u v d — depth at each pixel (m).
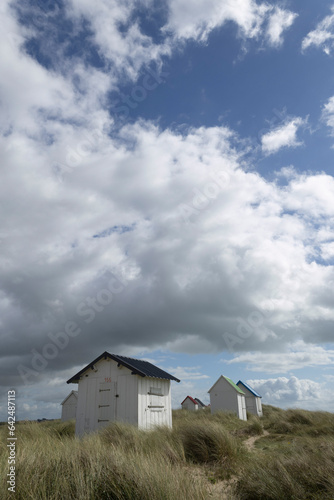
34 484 4.55
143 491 4.48
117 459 5.66
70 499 4.32
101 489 4.68
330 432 13.91
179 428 10.21
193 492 4.67
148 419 16.50
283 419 19.44
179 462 7.67
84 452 6.23
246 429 15.70
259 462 7.51
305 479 5.95
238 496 5.55
